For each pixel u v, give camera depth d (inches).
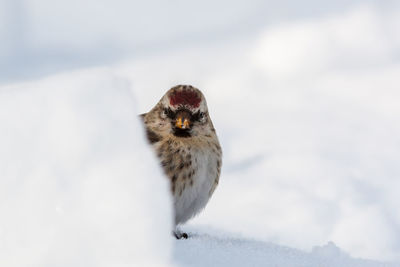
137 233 132.8
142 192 135.0
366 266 227.0
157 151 261.0
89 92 139.9
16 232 129.6
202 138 270.1
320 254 240.5
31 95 138.9
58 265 129.2
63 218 130.7
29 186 131.5
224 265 181.9
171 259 139.7
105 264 130.7
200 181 268.1
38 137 135.0
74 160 134.3
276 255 216.2
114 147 136.9
